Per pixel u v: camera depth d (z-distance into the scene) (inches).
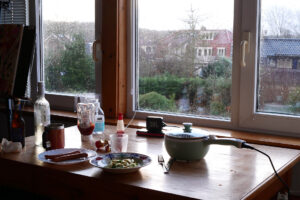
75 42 118.6
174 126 94.1
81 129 79.3
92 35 114.9
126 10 107.5
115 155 66.3
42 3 124.3
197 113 100.7
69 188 62.7
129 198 56.9
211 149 74.5
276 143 81.5
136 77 109.3
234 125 95.1
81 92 119.3
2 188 92.0
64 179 63.0
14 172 69.2
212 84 97.7
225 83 96.0
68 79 121.5
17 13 127.3
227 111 96.5
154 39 105.0
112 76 106.9
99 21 111.2
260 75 91.1
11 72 81.6
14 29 82.8
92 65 115.9
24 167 65.9
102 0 106.4
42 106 77.5
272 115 89.5
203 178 58.1
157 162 66.0
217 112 97.9
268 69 90.0
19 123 75.1
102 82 108.9
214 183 56.0
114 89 107.0
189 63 100.3
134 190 55.0
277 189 73.2
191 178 58.1
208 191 52.9
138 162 64.7
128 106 110.1
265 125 90.6
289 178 79.1
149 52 106.3
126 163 61.8
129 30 107.4
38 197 88.5
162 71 104.8
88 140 80.6
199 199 50.3
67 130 90.8
